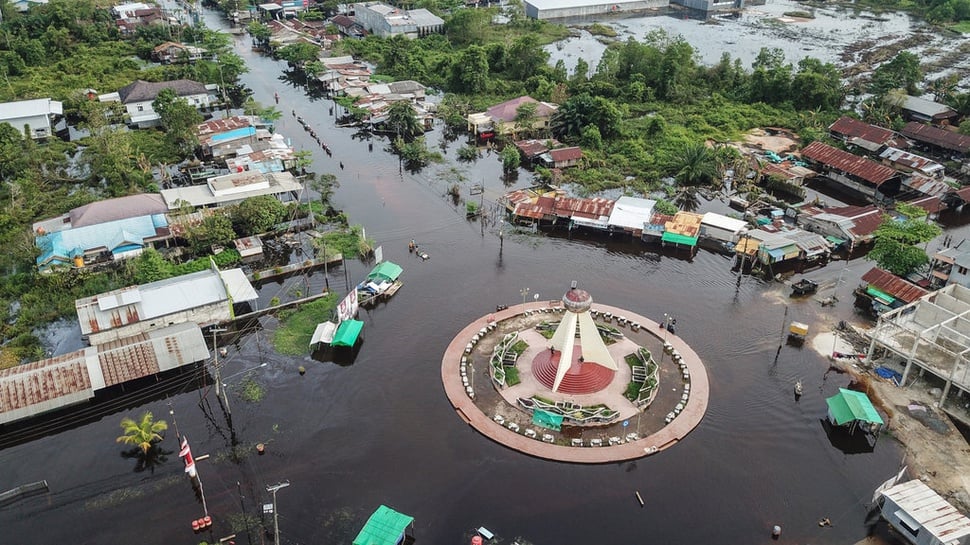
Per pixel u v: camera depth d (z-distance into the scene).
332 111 190.75
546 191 141.38
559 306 103.12
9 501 72.12
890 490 68.88
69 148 156.50
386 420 82.25
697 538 67.50
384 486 73.31
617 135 169.25
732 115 184.25
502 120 169.88
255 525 69.00
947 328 84.19
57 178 141.38
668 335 96.44
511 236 125.19
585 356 87.75
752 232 119.88
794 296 106.81
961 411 82.81
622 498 71.81
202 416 83.19
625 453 76.88
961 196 132.88
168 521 69.75
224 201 127.94
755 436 79.94
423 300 105.38
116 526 69.31
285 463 76.50
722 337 96.69
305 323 99.69
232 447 78.69
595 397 84.88
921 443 78.81
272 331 98.25
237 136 154.12
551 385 86.62
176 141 159.12
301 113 188.50
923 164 145.75
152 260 107.25
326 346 94.94
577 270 114.19
